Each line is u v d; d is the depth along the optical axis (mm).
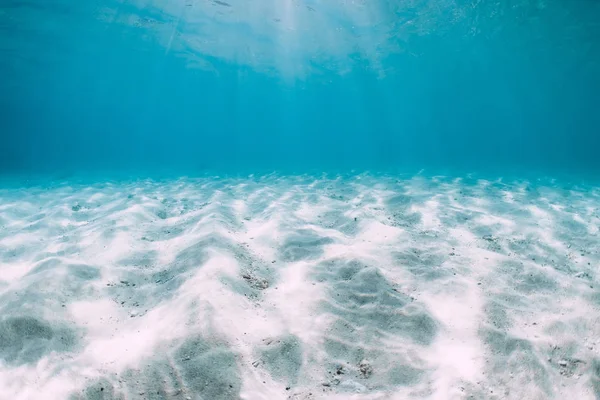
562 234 7008
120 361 3123
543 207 9227
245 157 37781
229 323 3547
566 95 61719
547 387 3008
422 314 4023
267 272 5223
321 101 73125
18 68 33688
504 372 3168
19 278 4934
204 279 4402
